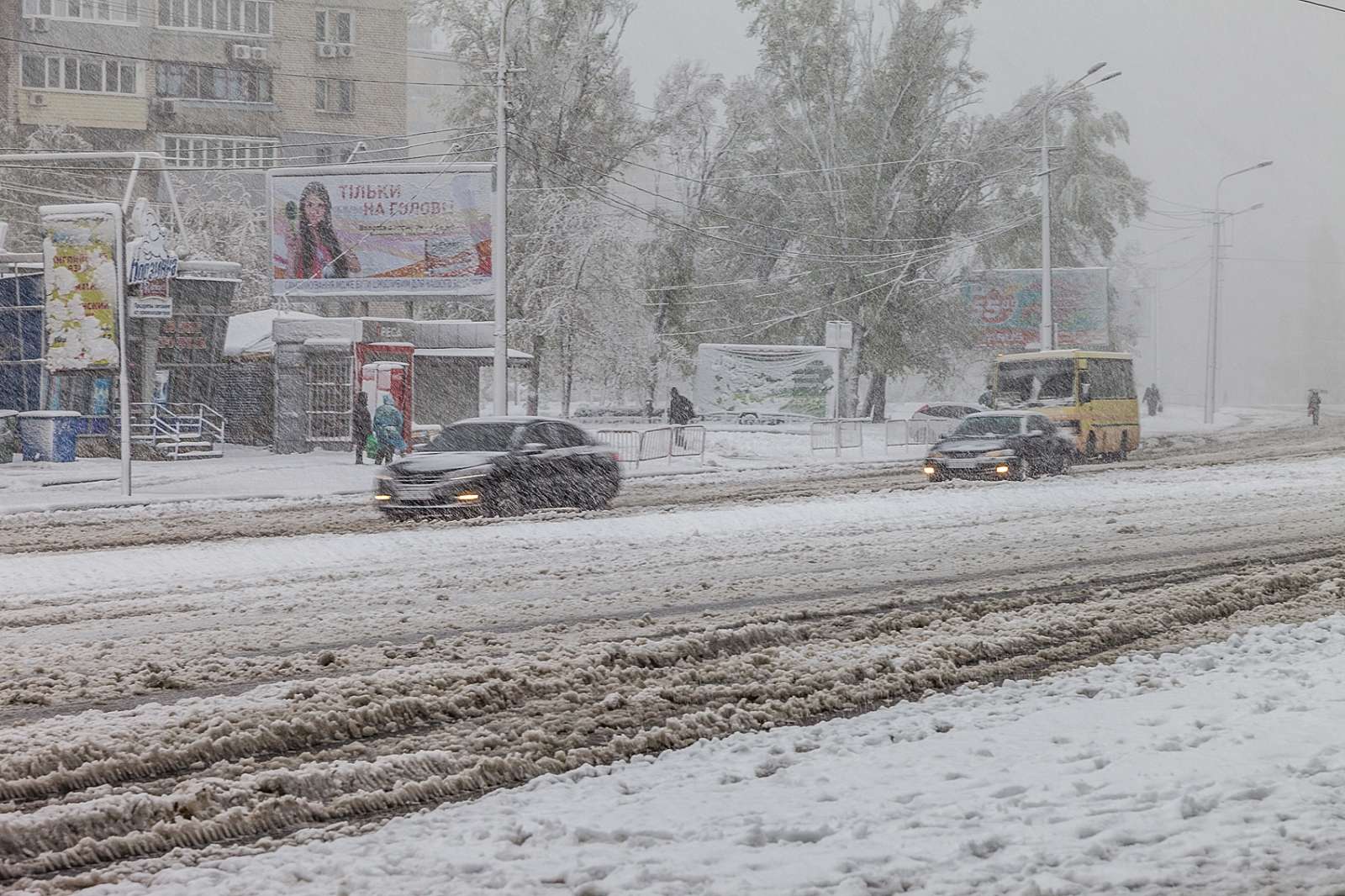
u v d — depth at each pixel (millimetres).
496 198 35188
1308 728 6980
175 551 16609
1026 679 8875
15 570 14828
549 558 15875
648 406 61125
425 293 46375
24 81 77688
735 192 62875
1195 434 58844
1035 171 63844
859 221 60594
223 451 40656
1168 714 7395
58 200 72938
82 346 29953
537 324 54625
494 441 22672
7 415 34969
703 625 10883
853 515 21391
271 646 10062
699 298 62812
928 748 6852
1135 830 5242
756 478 32375
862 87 61562
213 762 6828
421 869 5023
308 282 46906
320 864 5105
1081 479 29953
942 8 60781
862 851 5059
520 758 6773
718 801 5883
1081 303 63656
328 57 86000
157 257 30422
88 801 6004
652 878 4805
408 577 14172
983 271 63406
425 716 7762
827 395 51688
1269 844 5051
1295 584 13438
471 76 57094
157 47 81062
